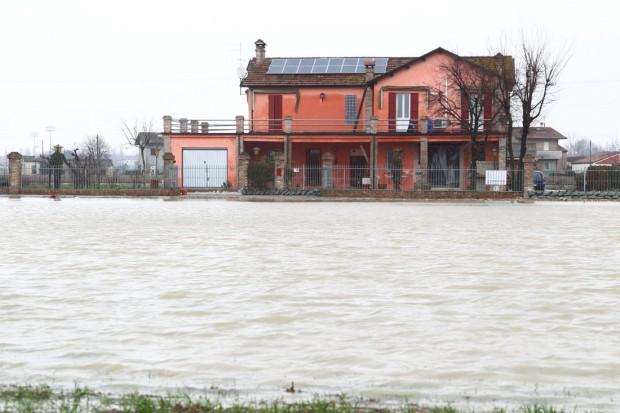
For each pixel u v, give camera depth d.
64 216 26.47
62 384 6.11
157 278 11.45
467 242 16.95
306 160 51.22
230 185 49.00
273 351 7.15
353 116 51.41
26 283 10.98
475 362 6.76
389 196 41.97
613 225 22.55
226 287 10.61
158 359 6.88
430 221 24.17
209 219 24.86
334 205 36.19
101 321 8.42
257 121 51.38
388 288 10.54
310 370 6.52
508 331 7.94
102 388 6.00
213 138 49.31
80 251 15.05
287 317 8.62
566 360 6.82
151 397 5.67
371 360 6.83
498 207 34.75
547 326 8.17
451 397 5.80
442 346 7.32
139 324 8.27
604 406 5.57
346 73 51.94
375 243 16.67
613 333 7.86
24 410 5.23
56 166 46.50
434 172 44.34
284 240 17.34
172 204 36.69
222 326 8.19
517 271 12.19
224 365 6.68
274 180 44.81
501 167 47.00
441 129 48.72
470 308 9.13
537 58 46.97
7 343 7.46
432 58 49.19
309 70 52.34
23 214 27.70
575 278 11.46
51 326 8.19
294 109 51.47
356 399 5.71
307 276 11.64
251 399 5.67
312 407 5.28
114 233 19.25
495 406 5.55
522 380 6.24
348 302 9.50
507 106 45.38
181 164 49.44
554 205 37.28
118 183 46.81
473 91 46.97
